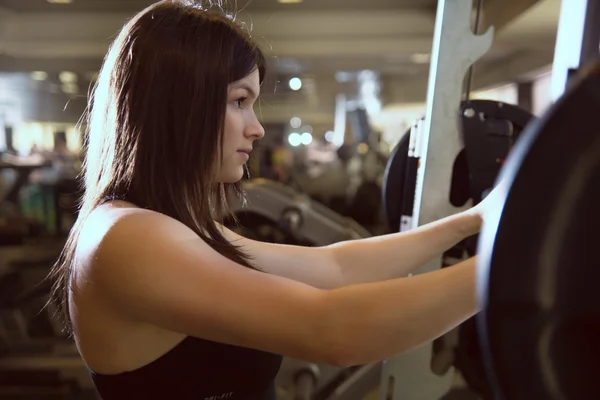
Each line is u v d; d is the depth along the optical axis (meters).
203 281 0.59
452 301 0.56
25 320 3.60
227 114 0.74
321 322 0.57
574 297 0.31
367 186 6.09
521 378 0.33
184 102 0.70
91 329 0.67
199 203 0.74
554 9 3.86
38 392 2.89
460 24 1.06
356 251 1.01
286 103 9.22
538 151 0.32
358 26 5.34
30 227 4.96
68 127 7.77
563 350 0.32
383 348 0.57
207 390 0.71
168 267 0.59
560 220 0.31
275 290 0.59
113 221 0.64
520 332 0.32
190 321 0.59
